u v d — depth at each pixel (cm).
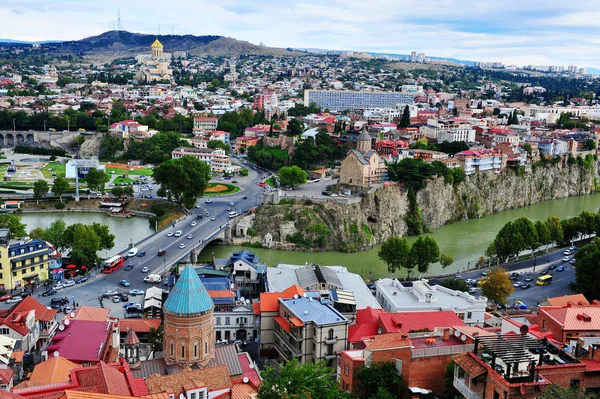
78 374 10556
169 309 12888
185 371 11575
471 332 13112
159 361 13138
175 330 12862
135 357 14262
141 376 12625
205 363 13112
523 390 9250
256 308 18125
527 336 11181
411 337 12581
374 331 16200
